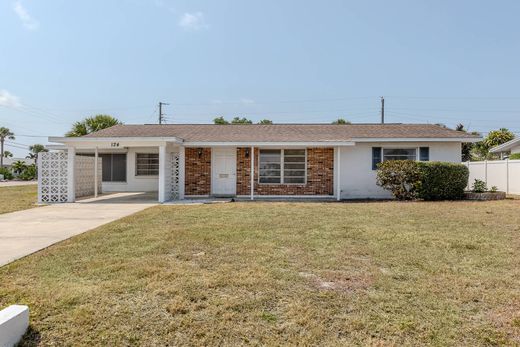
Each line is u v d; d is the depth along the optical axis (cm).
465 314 328
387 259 501
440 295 371
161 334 291
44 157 1379
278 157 1571
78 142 1343
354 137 1518
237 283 399
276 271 443
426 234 671
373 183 1554
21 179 4325
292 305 343
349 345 275
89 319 312
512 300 357
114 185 1917
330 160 1560
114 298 357
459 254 528
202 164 1575
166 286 388
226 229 721
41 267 461
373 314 326
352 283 405
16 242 625
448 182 1376
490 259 500
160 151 1359
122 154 1920
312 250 549
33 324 302
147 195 1686
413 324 307
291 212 998
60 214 1006
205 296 363
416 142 1543
